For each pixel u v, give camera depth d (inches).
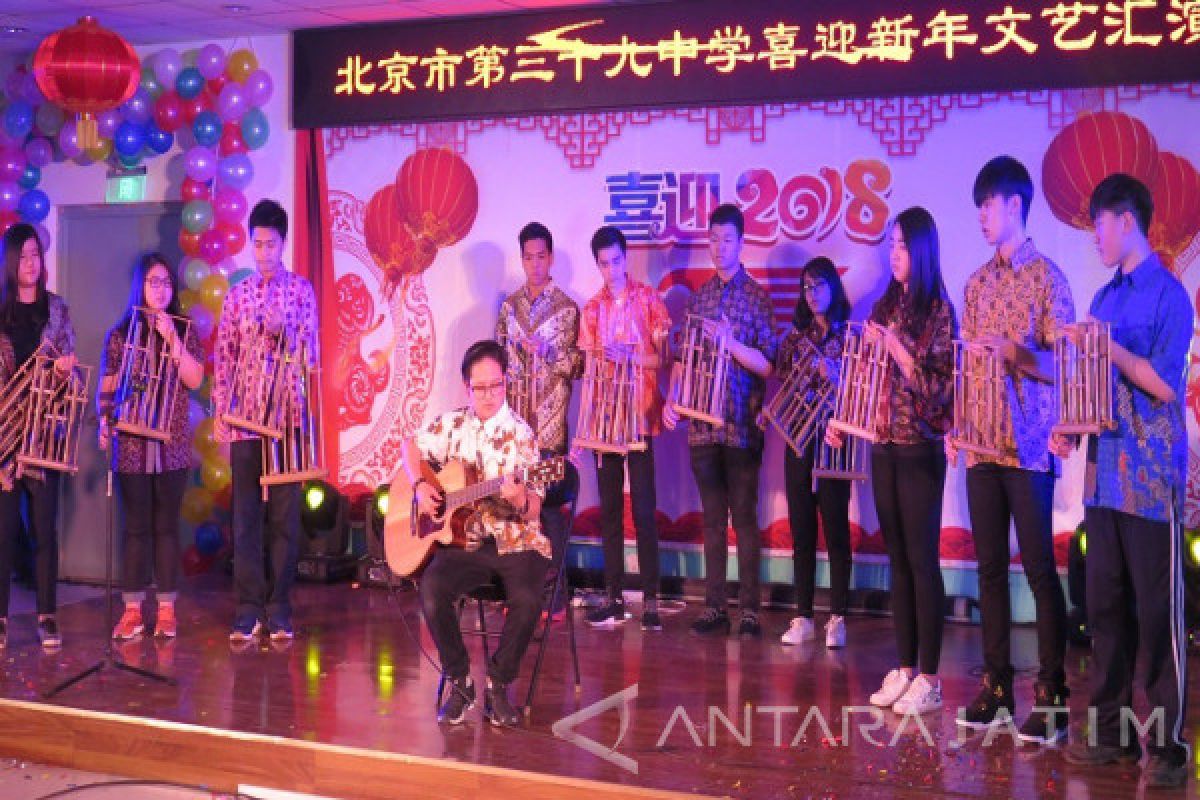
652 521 258.8
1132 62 248.5
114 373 232.5
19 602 279.4
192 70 304.8
